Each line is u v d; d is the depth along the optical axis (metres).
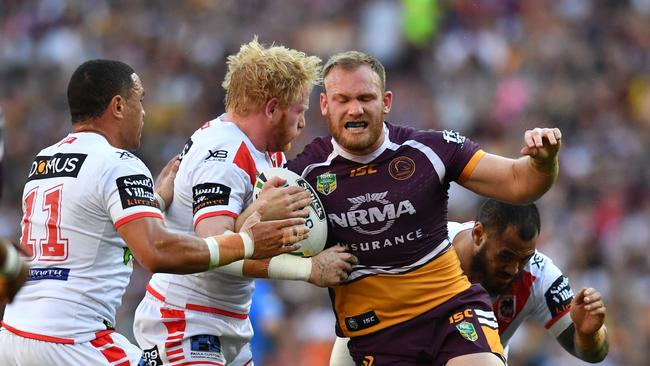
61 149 22.91
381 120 23.44
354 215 23.81
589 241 60.84
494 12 85.19
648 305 55.66
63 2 91.81
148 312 24.84
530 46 82.69
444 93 77.50
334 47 84.25
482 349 23.59
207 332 24.47
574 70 80.25
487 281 25.97
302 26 87.12
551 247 59.25
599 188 66.25
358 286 24.14
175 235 21.77
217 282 24.36
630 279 58.09
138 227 21.75
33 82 85.38
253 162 23.91
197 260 21.72
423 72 80.50
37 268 22.44
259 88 23.95
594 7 86.94
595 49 82.88
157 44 86.81
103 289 22.55
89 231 22.34
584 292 25.02
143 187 22.23
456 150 23.91
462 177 24.02
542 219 61.75
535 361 48.94
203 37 86.00
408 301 23.98
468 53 80.50
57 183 22.50
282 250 22.50
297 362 49.25
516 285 26.62
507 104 75.69
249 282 24.95
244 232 22.25
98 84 23.02
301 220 22.59
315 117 72.25
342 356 26.25
